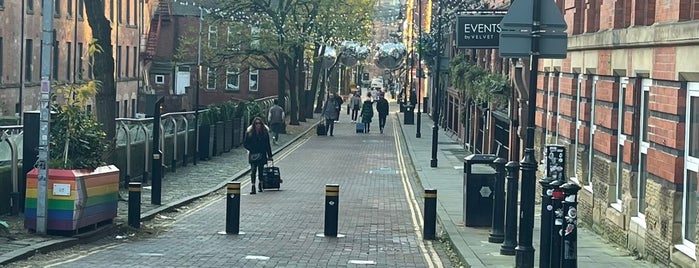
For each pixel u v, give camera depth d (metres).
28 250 13.09
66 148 15.29
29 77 48.78
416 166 32.25
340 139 48.25
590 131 17.69
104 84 19.17
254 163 24.58
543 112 21.88
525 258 12.67
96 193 15.41
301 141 46.53
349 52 62.25
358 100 66.88
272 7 53.72
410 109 60.97
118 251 14.20
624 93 15.34
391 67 69.06
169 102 66.44
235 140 40.03
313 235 16.89
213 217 19.53
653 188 12.93
